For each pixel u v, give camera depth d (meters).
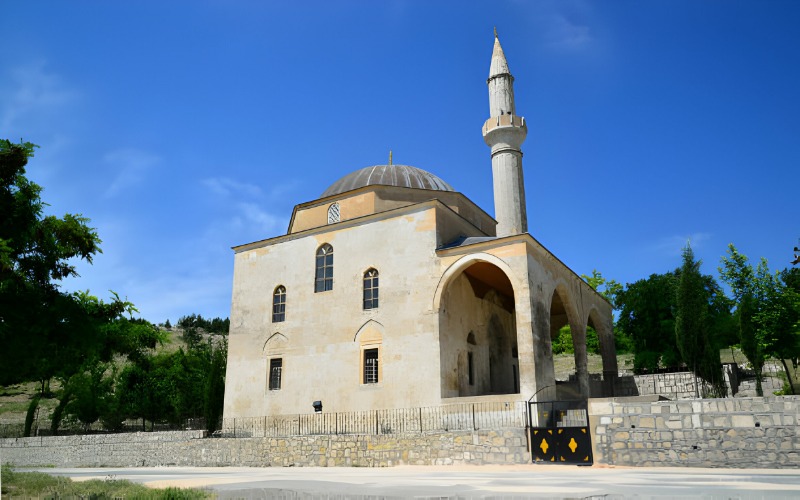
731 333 39.75
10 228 12.84
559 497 10.66
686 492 11.24
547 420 22.47
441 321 26.59
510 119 38.22
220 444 27.00
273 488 13.34
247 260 33.09
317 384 28.75
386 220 29.14
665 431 18.12
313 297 30.22
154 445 29.52
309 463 24.41
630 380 35.28
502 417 23.64
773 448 16.66
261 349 31.00
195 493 11.62
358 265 29.31
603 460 18.81
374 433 24.91
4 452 35.88
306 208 33.97
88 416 46.75
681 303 32.94
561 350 67.38
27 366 13.48
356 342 28.28
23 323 12.70
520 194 37.16
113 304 15.96
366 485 13.84
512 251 25.55
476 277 31.14
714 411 17.59
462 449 21.23
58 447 33.41
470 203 34.88
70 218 14.57
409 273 27.70
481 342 31.16
